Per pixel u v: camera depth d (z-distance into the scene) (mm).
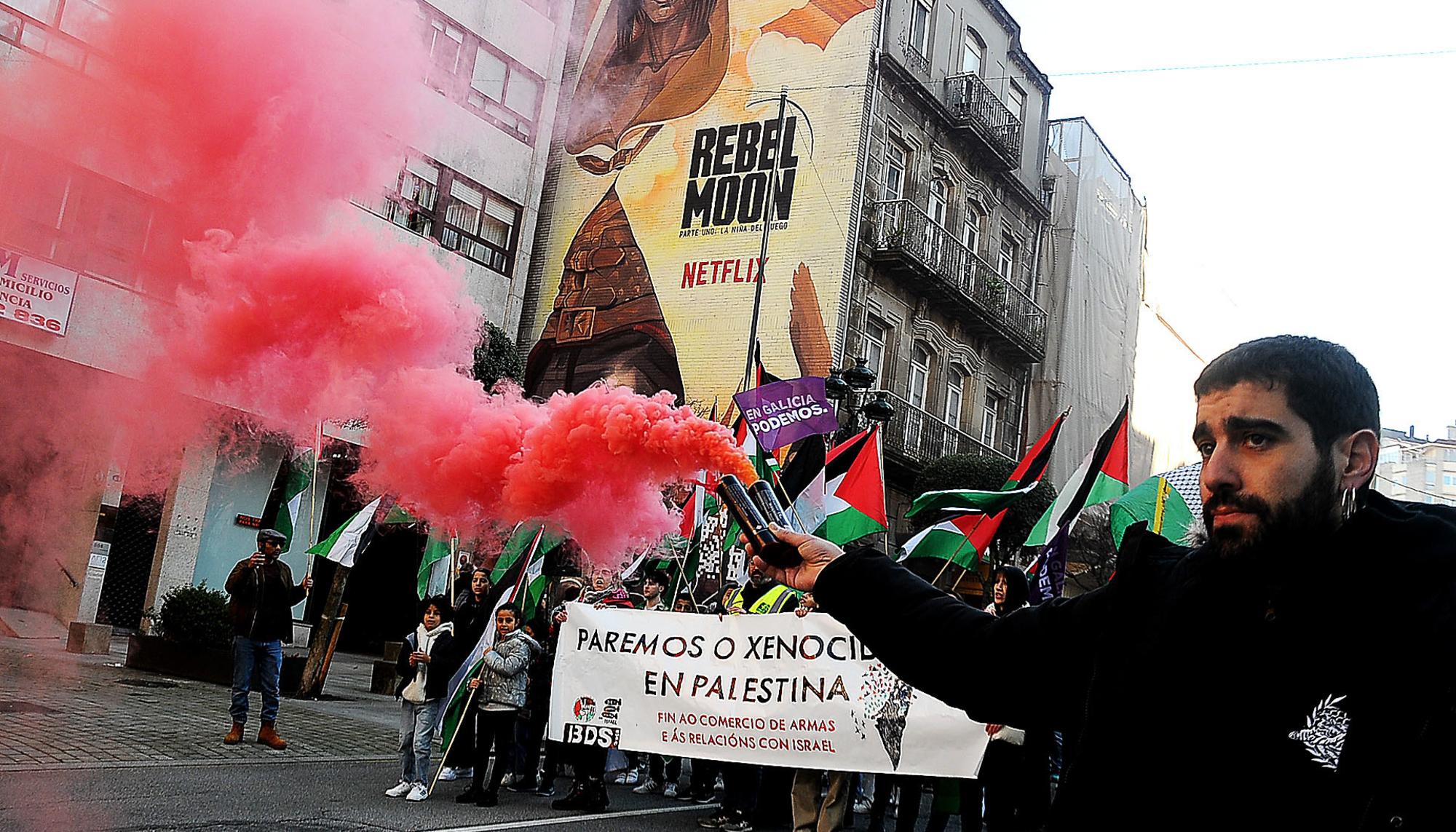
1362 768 1288
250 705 12938
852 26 24219
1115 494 10055
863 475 10891
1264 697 1356
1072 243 31094
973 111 26938
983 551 10773
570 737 8516
